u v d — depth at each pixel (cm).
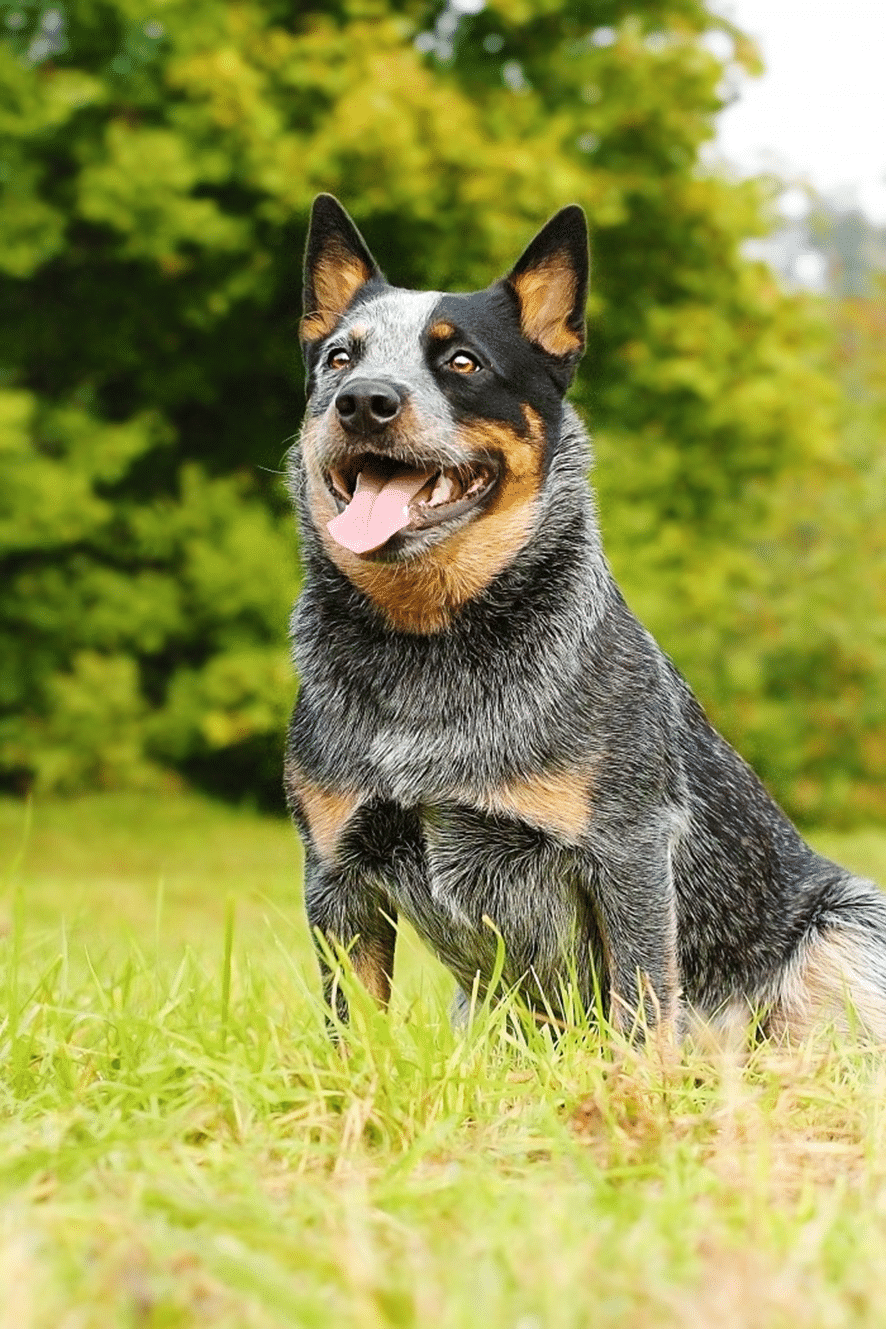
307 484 569
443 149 1717
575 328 571
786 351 2081
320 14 1870
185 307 1820
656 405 2023
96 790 1911
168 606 1839
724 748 614
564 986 525
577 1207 353
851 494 2250
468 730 525
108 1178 378
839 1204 359
